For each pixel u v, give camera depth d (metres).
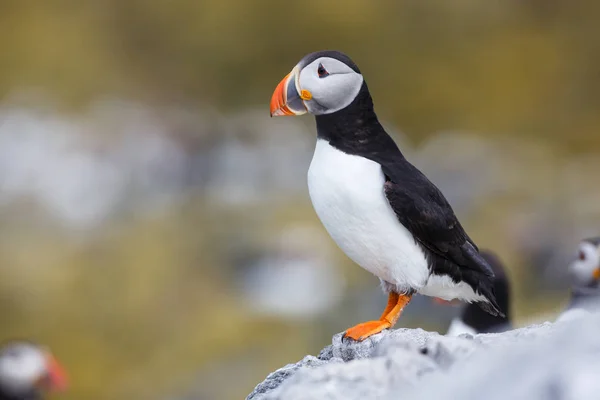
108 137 29.48
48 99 35.47
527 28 38.28
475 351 3.18
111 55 38.00
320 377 3.29
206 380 13.52
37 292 16.09
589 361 2.41
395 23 37.56
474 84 36.84
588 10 38.12
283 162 28.39
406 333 4.74
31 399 7.55
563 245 17.38
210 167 27.89
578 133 35.03
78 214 22.42
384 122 35.78
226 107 37.41
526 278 16.56
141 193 25.30
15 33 36.88
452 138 31.86
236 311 15.59
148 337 14.96
